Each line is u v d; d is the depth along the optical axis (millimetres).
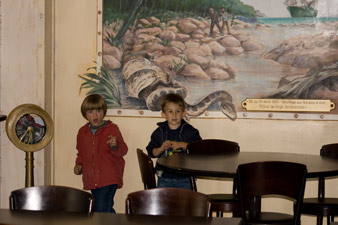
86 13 4848
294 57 4555
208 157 3812
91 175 4449
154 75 4770
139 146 4820
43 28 4594
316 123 4555
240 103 4648
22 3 4551
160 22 4738
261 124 4633
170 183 4250
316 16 4508
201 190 4770
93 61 4855
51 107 4863
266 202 4680
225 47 4648
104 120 4668
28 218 2248
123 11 4793
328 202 3852
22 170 4605
